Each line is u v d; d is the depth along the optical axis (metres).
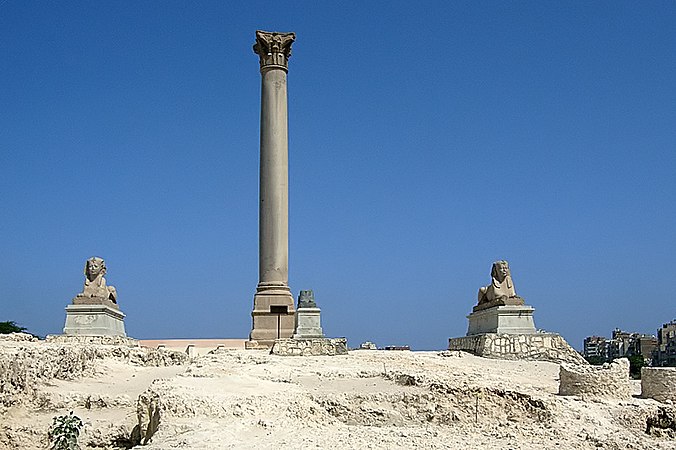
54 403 28.53
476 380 29.41
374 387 26.89
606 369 27.86
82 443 25.38
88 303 42.44
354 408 23.89
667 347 103.06
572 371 28.00
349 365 35.16
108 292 44.28
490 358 41.88
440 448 19.77
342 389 26.52
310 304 42.16
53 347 31.64
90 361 34.69
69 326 41.97
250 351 41.06
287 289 45.25
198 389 23.61
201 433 19.27
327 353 39.94
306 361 36.19
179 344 61.19
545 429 23.33
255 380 27.69
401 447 19.48
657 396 28.45
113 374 34.53
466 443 20.66
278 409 22.67
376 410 23.89
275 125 46.66
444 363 38.31
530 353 42.44
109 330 42.78
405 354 41.22
